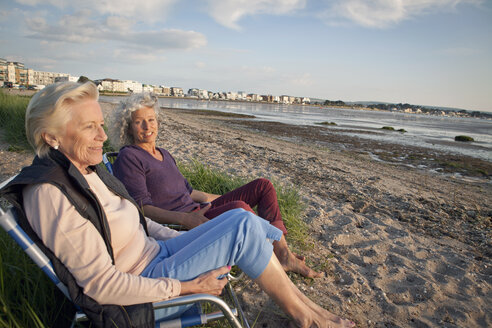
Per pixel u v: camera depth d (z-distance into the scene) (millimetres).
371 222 4250
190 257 1535
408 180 8742
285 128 26531
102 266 1275
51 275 1242
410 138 26125
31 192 1211
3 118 8266
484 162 15078
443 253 3562
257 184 2658
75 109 1334
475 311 2496
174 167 2539
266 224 1704
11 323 1358
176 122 19797
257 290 2426
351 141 20078
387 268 3070
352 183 6777
